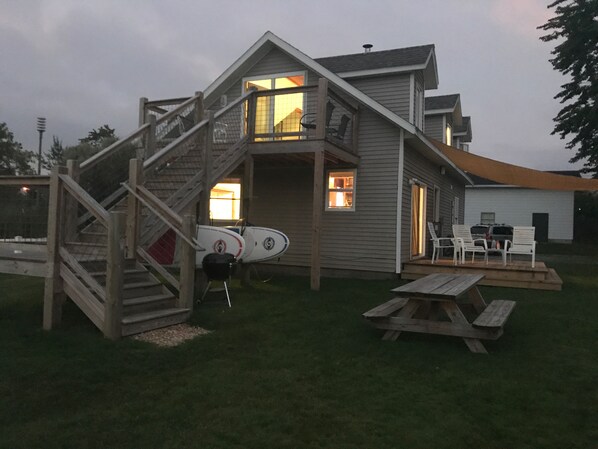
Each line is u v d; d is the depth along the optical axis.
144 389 3.83
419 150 12.79
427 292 4.94
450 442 3.03
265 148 9.92
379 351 4.98
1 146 32.41
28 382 3.81
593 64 20.66
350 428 3.20
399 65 12.09
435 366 4.53
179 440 2.97
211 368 4.41
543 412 3.52
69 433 3.01
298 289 9.24
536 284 9.52
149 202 6.66
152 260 6.52
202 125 8.13
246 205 10.10
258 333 5.71
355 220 11.61
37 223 6.01
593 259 17.67
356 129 11.48
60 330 5.32
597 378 4.27
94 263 5.91
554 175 12.71
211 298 7.91
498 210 27.47
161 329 5.64
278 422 3.27
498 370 4.43
